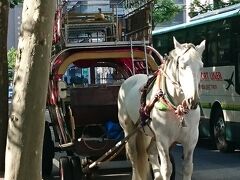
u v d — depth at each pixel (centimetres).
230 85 1479
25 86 535
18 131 543
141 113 810
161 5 3234
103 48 1059
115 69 1172
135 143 898
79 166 971
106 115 1033
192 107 686
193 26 1722
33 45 529
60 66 1031
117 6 1227
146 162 891
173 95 741
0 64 1068
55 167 1334
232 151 1545
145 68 1066
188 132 750
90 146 938
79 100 1020
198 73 689
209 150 1598
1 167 1046
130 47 1061
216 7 2589
